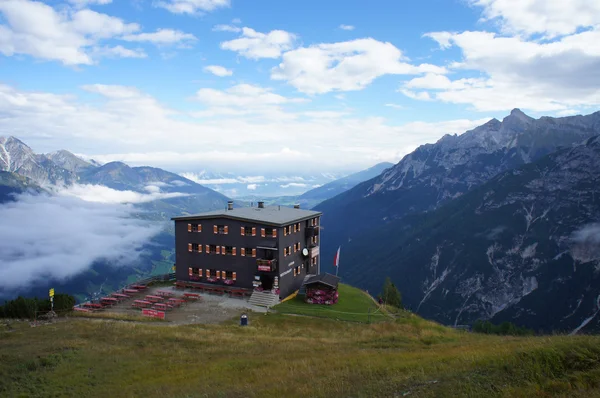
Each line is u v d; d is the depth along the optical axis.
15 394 22.89
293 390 19.58
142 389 23.41
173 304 56.53
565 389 15.38
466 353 24.45
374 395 17.41
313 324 49.25
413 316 58.28
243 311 54.00
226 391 20.97
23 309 46.62
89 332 37.84
